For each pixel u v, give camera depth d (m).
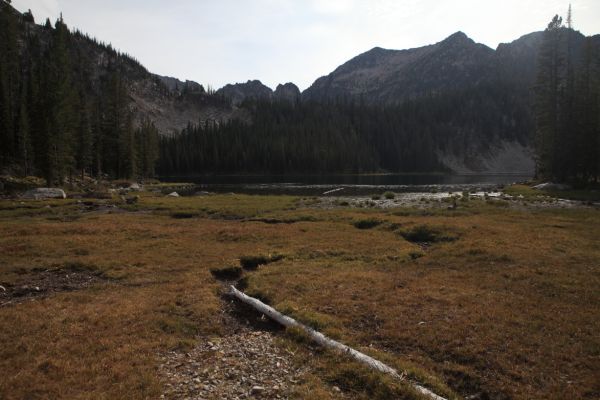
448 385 9.21
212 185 109.62
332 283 16.55
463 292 14.82
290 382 9.43
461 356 10.23
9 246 23.94
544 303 13.48
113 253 23.08
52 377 9.44
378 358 10.23
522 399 8.42
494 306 13.32
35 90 81.12
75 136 82.75
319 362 10.34
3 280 17.81
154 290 16.52
